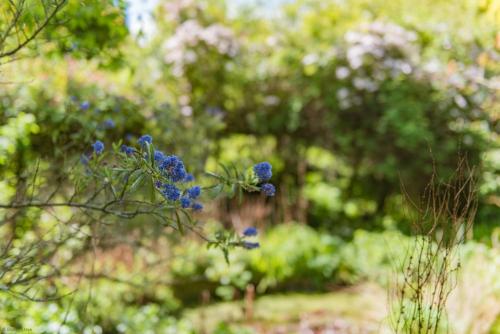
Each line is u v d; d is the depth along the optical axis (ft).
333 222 28.27
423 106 24.66
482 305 13.26
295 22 29.99
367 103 26.32
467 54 22.07
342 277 21.57
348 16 28.58
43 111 11.96
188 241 18.74
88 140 11.17
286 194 27.76
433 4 27.07
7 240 10.87
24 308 11.53
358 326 16.48
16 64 12.28
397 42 25.58
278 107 27.76
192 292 19.49
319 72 26.71
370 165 27.45
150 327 14.76
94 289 14.24
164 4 28.22
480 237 18.16
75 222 11.12
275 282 20.98
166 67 25.52
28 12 8.12
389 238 23.16
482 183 17.85
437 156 24.47
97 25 10.77
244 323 17.38
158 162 6.37
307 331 16.57
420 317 9.32
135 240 13.03
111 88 15.56
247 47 28.14
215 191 7.45
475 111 22.45
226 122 27.14
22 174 11.19
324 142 27.89
